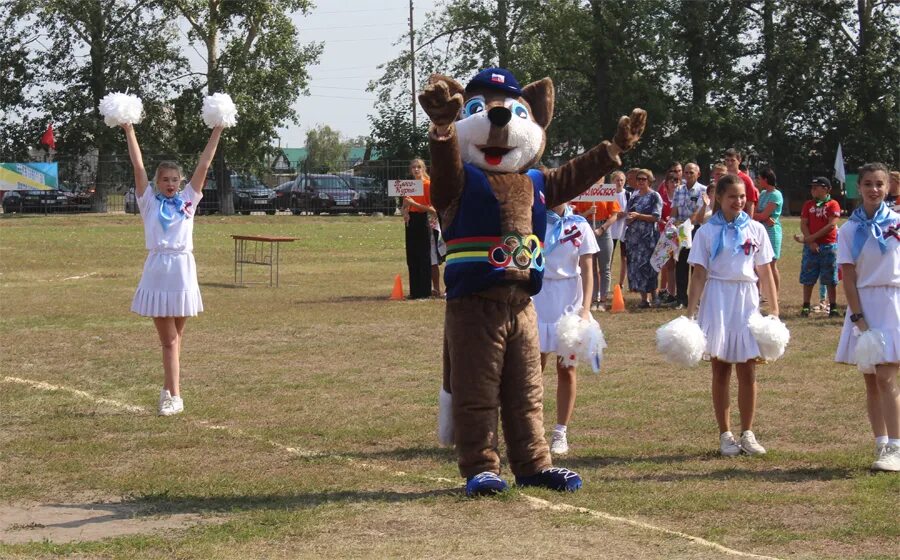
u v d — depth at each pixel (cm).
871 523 613
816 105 5281
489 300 673
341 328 1480
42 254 2753
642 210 1641
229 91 5106
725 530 605
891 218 754
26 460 789
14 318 1580
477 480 663
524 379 687
